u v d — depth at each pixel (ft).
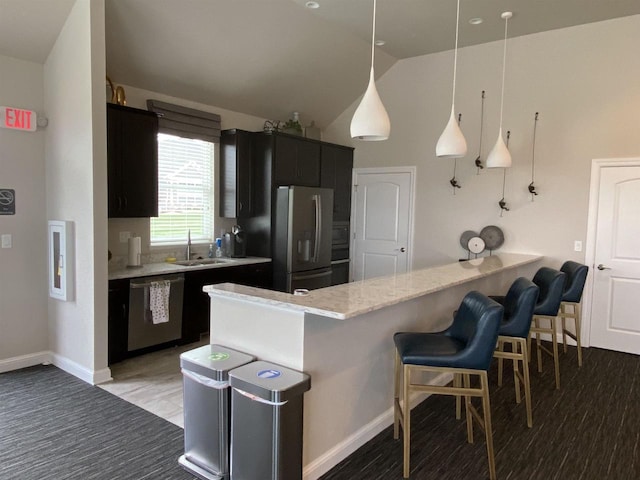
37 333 12.46
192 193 16.42
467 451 8.41
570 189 15.52
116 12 11.69
